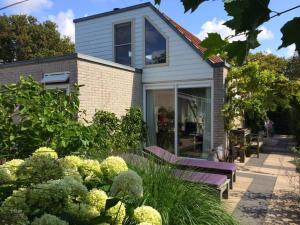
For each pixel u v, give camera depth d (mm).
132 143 8727
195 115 10242
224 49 1127
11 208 1366
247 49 1054
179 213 3031
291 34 986
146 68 11039
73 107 3996
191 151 10344
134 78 10734
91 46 12258
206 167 6375
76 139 3395
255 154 12156
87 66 8898
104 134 4117
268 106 5871
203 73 10000
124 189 1686
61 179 1614
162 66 10727
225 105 9695
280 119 20188
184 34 10297
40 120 3338
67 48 28812
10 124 3404
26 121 3338
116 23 11641
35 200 1521
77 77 8609
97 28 12109
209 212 3252
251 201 5910
